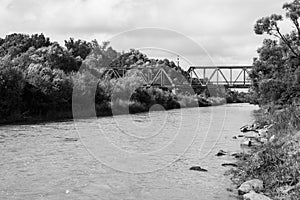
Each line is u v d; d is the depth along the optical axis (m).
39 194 11.31
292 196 9.49
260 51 26.58
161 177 13.32
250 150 18.27
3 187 12.02
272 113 29.98
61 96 41.44
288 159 12.42
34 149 19.05
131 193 11.45
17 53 65.81
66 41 80.12
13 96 36.19
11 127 30.47
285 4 23.44
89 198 10.94
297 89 25.92
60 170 14.42
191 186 12.10
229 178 13.02
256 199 9.82
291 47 24.94
